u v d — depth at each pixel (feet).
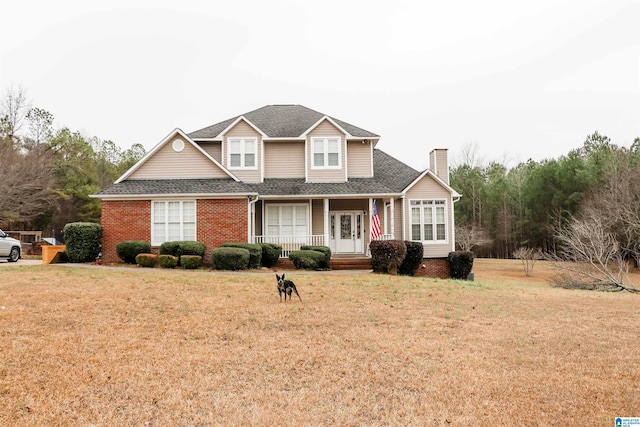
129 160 215.51
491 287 51.37
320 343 25.26
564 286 63.05
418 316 32.78
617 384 19.48
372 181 79.25
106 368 20.72
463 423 15.65
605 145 150.71
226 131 77.87
